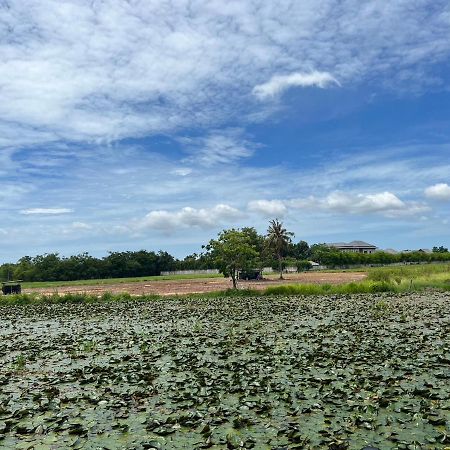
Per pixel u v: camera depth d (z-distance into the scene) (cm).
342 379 1248
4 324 2809
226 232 4775
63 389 1268
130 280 10006
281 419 965
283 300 3659
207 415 996
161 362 1548
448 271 5991
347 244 19950
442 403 1030
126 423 977
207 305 3472
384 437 854
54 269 12006
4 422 992
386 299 3522
